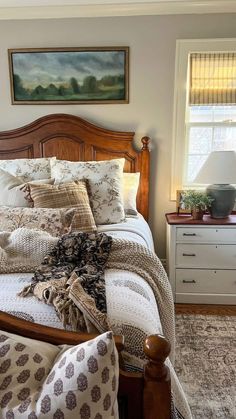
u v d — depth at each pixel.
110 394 0.82
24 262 1.67
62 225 2.04
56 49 2.91
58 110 3.05
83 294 1.26
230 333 2.32
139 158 3.03
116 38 2.88
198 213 2.72
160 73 2.92
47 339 0.99
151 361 0.96
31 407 0.79
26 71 2.98
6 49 2.96
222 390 1.79
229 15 2.76
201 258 2.71
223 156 2.60
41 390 0.83
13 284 1.49
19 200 2.37
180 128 3.00
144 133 3.04
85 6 2.78
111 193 2.57
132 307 1.27
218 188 2.71
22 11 2.83
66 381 0.81
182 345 2.19
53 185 2.42
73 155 3.05
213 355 2.08
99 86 2.97
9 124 3.11
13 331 1.00
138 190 3.06
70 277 1.44
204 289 2.75
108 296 1.32
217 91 2.88
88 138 3.02
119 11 2.80
